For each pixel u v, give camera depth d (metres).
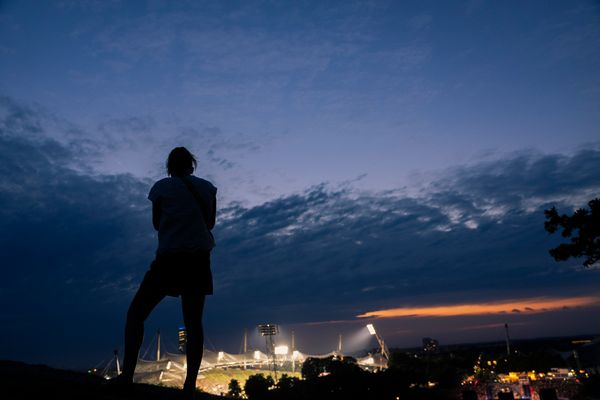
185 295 3.84
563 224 17.97
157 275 3.74
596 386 32.25
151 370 108.69
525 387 47.56
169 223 3.79
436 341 159.62
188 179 4.02
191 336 3.81
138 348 3.83
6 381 3.47
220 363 132.25
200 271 3.85
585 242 17.45
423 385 70.81
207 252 3.96
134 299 3.87
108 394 3.54
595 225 17.09
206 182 4.14
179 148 4.29
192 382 3.75
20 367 4.98
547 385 46.16
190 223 3.82
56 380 3.96
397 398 60.72
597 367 33.84
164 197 3.84
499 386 51.50
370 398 60.06
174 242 3.74
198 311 3.85
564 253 17.95
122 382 3.71
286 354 141.88
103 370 55.59
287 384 67.88
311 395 61.97
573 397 35.59
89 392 3.49
